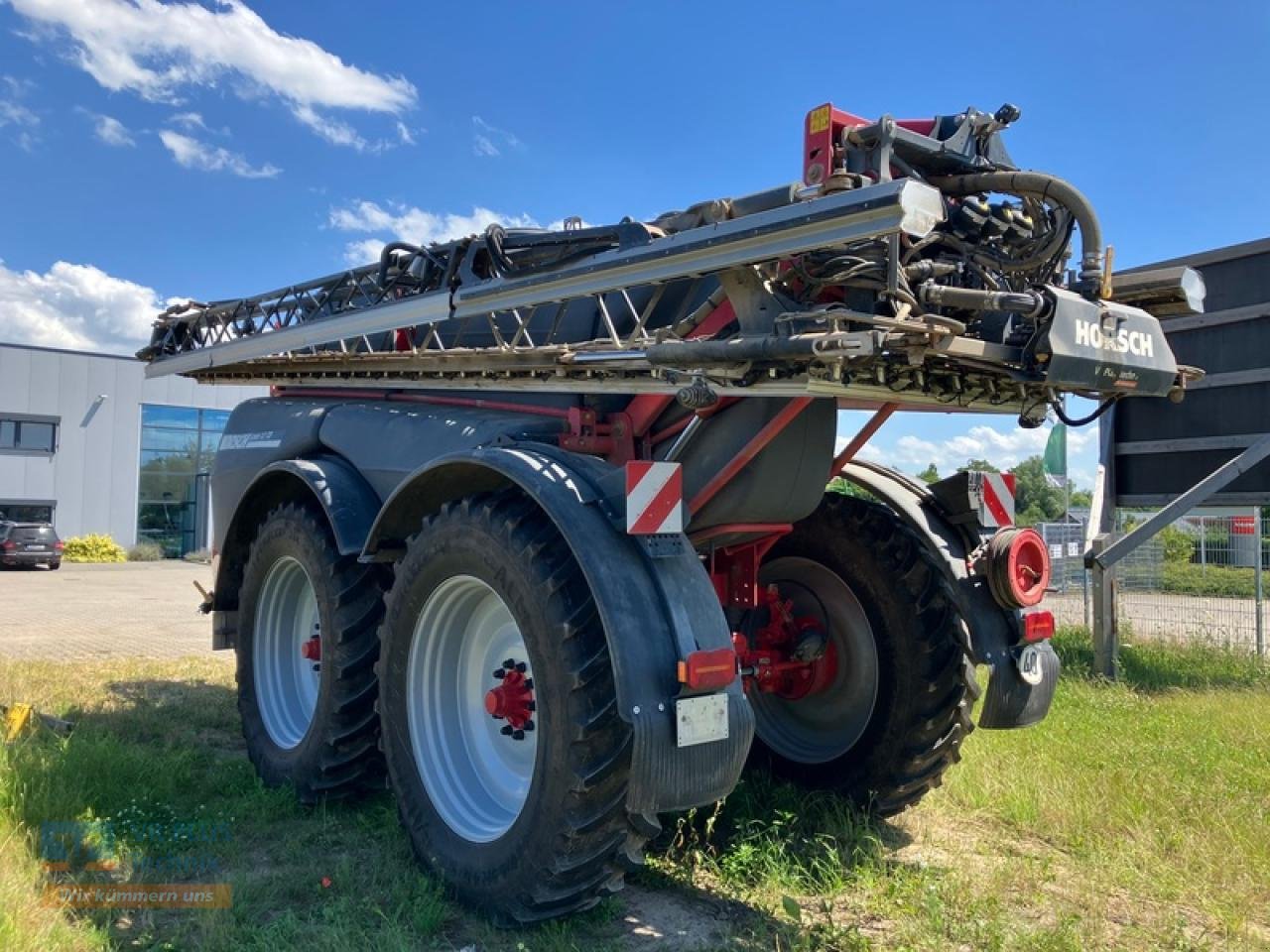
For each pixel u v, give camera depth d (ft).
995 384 10.80
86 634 36.29
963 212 10.16
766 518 12.52
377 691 13.87
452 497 12.89
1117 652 26.03
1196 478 27.61
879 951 9.93
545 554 10.36
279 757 14.92
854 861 12.23
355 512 14.37
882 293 9.12
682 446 12.20
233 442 19.12
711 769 9.61
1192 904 11.31
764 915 10.75
